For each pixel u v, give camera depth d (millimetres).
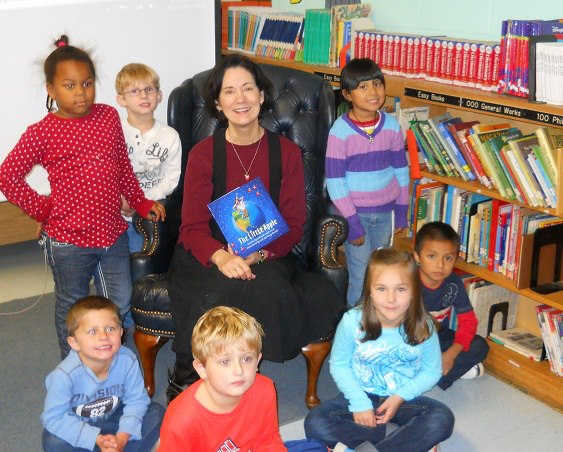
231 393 1917
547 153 2777
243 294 2566
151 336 2809
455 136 3213
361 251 3314
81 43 3770
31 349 3334
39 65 3754
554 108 2666
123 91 3182
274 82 3221
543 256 3018
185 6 3934
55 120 2695
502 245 3162
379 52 3641
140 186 3158
